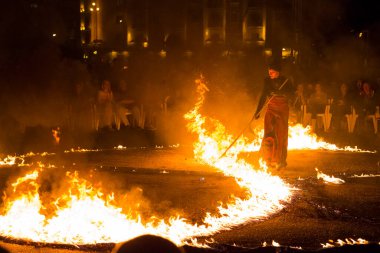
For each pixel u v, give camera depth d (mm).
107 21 41844
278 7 39719
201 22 43781
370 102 20438
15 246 6066
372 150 15188
